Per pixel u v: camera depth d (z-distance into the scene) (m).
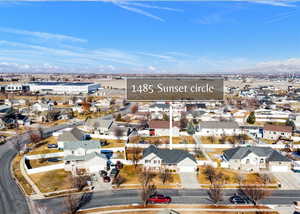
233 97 180.50
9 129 87.31
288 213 36.78
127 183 46.38
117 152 63.66
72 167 52.91
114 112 120.69
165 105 124.94
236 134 80.00
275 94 196.25
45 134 81.19
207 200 40.50
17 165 55.00
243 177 49.28
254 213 36.78
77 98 157.50
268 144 69.06
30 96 175.50
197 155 61.81
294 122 96.25
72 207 36.25
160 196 40.03
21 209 37.62
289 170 52.50
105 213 36.53
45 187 44.53
